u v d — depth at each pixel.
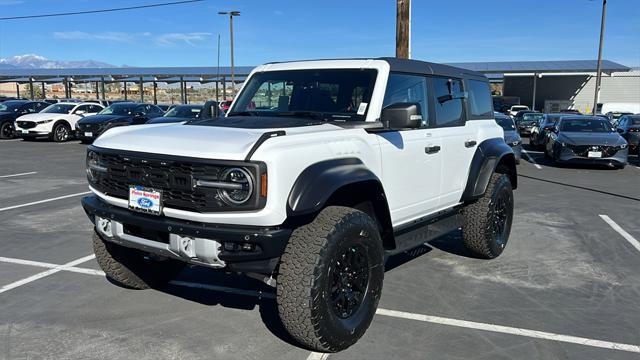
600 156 14.45
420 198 4.80
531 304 4.69
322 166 3.56
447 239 6.94
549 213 8.67
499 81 56.25
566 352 3.80
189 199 3.45
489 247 5.81
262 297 4.79
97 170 3.95
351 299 3.76
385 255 4.16
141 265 4.73
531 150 20.94
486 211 5.70
